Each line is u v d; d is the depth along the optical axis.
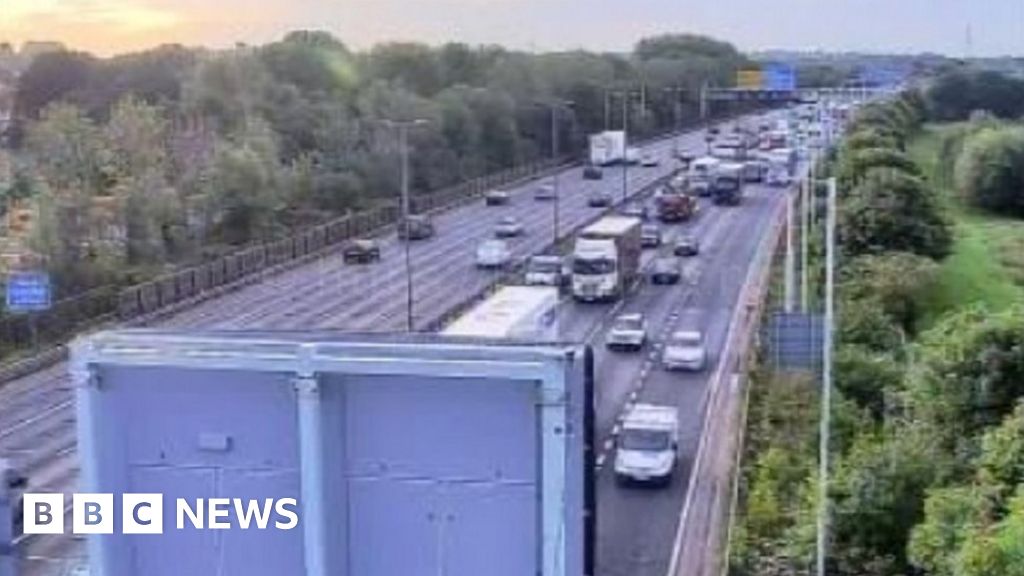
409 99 114.31
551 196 107.94
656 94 160.88
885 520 25.23
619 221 68.75
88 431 8.82
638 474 34.81
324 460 8.48
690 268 73.12
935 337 32.94
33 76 118.50
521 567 8.44
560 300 61.00
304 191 89.00
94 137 72.88
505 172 119.81
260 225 80.44
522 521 8.41
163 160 76.81
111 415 8.85
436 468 8.48
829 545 24.92
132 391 8.82
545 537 8.32
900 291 50.38
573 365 8.35
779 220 89.25
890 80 143.00
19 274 53.03
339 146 100.00
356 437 8.52
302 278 72.06
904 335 45.09
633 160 132.38
